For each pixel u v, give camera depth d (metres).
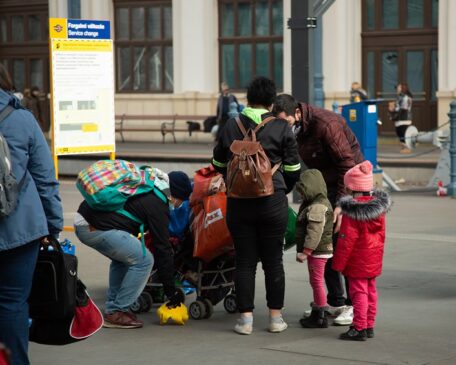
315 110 9.20
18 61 41.31
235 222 8.71
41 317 7.18
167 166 26.78
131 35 38.50
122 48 38.69
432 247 13.59
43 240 7.04
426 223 15.98
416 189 21.03
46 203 6.83
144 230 9.26
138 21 38.34
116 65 38.81
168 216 9.12
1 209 6.39
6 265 6.69
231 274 9.72
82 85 15.14
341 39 33.88
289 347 8.34
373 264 8.41
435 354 8.03
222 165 9.01
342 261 8.37
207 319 9.59
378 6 33.75
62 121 14.97
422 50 33.22
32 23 40.78
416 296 10.41
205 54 36.84
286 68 35.28
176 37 37.22
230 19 36.72
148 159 27.00
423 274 11.63
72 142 15.10
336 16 33.78
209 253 9.30
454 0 31.78
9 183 6.43
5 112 6.66
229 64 36.91
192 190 9.69
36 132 6.77
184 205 9.62
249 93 8.91
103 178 8.90
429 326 9.05
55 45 14.80
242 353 8.15
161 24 37.88
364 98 30.45
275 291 8.85
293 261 12.66
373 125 18.27
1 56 41.62
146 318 9.66
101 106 15.34
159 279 9.88
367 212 8.22
